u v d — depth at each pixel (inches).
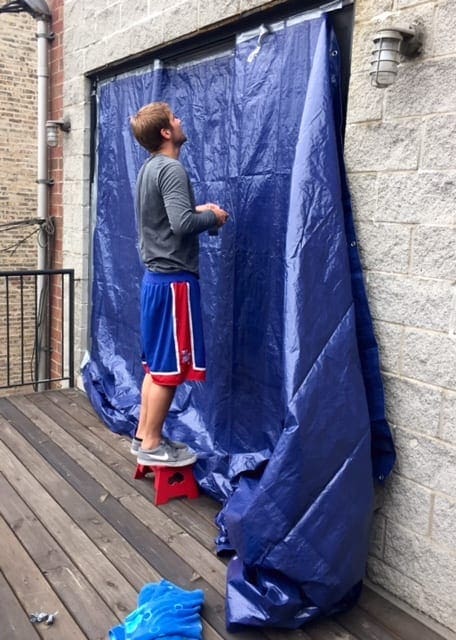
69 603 87.8
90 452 140.6
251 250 115.5
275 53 108.4
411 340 88.0
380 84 83.2
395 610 90.6
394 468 92.2
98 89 172.2
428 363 86.0
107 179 169.2
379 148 89.5
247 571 87.8
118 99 161.6
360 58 90.7
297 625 85.0
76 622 84.0
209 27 122.2
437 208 83.0
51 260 202.8
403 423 90.0
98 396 166.7
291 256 89.1
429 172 83.5
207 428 131.8
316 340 87.0
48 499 118.0
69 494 120.3
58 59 188.5
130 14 147.8
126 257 161.9
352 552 86.0
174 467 117.6
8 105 425.1
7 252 437.4
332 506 84.7
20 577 93.4
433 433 86.3
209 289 128.0
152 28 139.6
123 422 150.8
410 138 85.3
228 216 120.2
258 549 84.5
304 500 84.0
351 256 93.1
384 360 91.9
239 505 94.8
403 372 89.4
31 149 440.1
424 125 83.4
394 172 87.8
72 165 184.9
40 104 195.0
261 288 113.7
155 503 117.9
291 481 83.7
